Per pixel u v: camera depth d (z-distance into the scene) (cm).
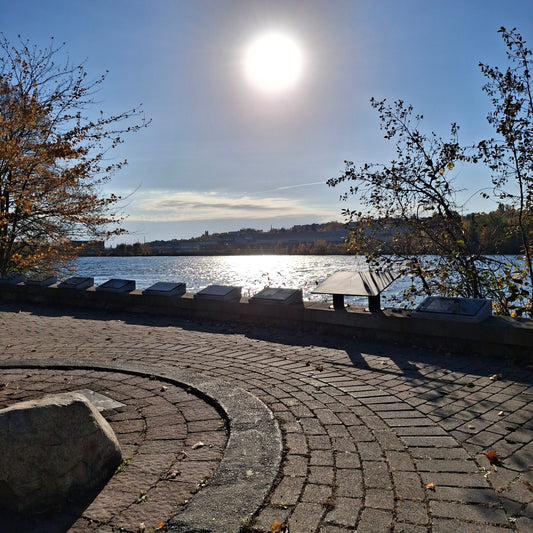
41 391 541
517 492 312
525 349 638
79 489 321
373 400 498
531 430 410
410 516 287
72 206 1324
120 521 290
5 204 1380
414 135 1009
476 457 363
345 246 1105
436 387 539
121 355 720
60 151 1030
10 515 298
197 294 1049
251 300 954
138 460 370
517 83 902
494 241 983
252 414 454
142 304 1141
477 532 271
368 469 347
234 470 344
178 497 314
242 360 678
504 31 887
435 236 1036
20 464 302
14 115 1064
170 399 512
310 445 389
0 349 779
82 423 335
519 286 898
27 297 1383
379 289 817
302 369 625
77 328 968
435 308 733
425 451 375
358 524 280
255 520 286
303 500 306
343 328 829
